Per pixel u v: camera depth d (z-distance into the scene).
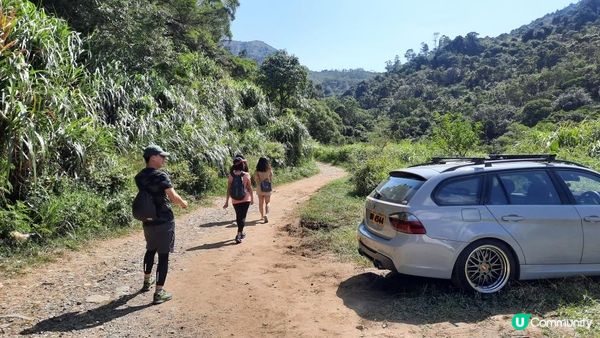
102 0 14.38
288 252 7.18
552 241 4.81
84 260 6.72
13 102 7.35
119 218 8.88
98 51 14.20
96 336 4.08
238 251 7.29
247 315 4.55
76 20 14.39
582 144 14.35
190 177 12.83
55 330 4.20
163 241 4.92
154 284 5.62
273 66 40.75
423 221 4.67
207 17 34.59
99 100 12.40
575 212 4.91
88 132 9.53
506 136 43.41
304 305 4.79
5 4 9.23
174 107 15.90
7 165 6.97
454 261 4.64
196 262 6.65
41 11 10.96
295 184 18.33
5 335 4.07
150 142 13.03
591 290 4.78
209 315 4.57
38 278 5.79
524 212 4.81
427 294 4.91
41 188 7.80
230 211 11.50
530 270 4.77
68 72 10.74
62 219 7.59
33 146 7.43
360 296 5.03
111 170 9.84
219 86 22.77
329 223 9.11
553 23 148.75
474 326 4.03
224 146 16.39
